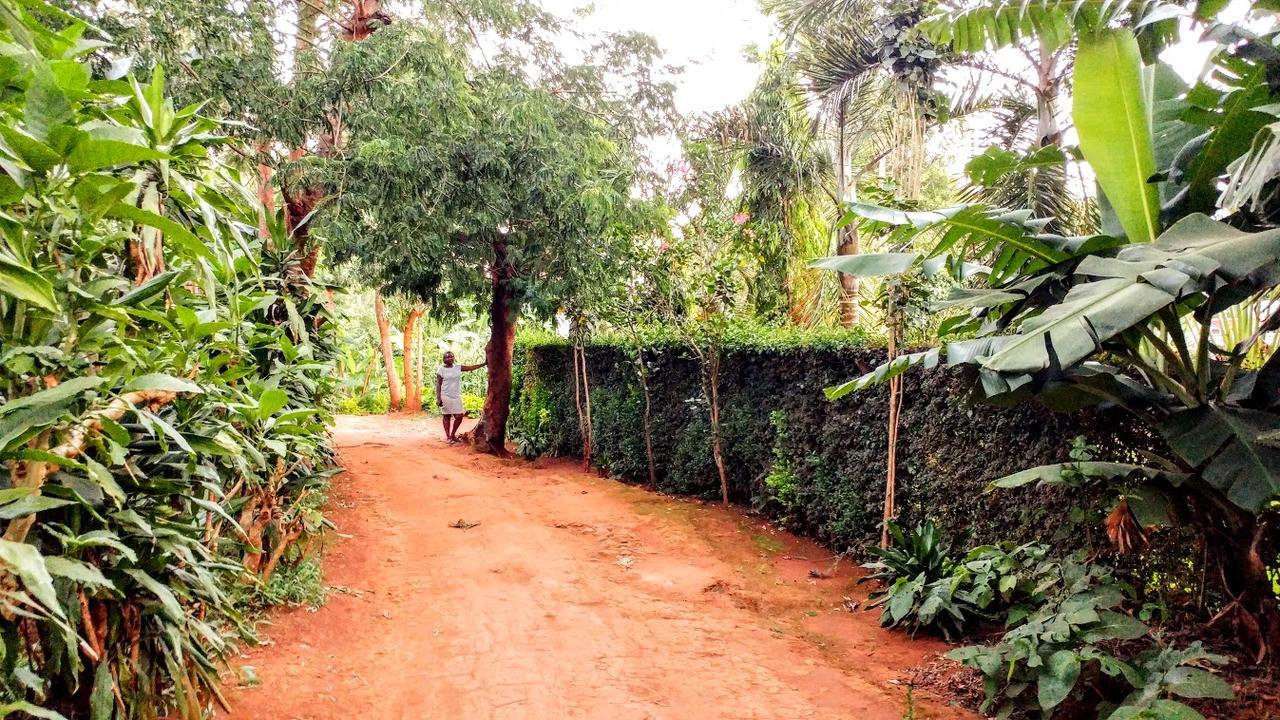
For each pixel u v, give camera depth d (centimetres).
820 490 683
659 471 983
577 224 888
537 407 1291
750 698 377
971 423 520
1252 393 326
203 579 260
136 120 238
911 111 790
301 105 734
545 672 406
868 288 1037
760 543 693
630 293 969
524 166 838
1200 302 323
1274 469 278
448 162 784
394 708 360
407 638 453
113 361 223
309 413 367
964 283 703
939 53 731
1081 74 341
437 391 1355
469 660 421
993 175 422
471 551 644
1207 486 334
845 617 509
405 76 737
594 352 1123
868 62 866
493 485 923
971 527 516
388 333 2081
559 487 931
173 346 249
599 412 1082
